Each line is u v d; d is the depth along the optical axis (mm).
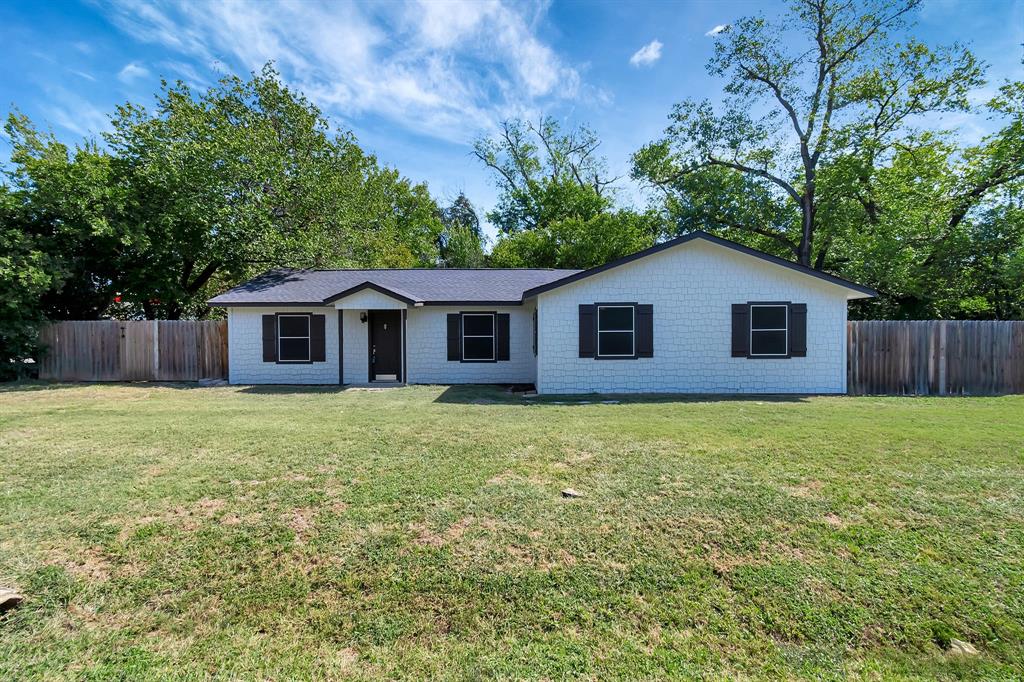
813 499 4168
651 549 3396
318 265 21109
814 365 11430
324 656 2453
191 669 2361
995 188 17562
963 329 11289
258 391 11867
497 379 13781
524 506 4051
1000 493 4277
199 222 15938
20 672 2320
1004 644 2521
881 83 20484
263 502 4137
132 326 14156
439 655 2459
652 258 11555
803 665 2395
